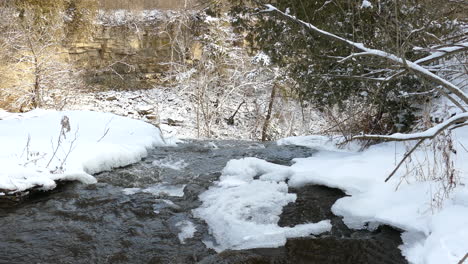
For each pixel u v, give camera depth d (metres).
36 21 14.33
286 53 7.19
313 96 7.82
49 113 8.17
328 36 4.79
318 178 5.21
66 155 5.62
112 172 5.95
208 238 4.23
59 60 15.54
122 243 4.07
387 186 4.68
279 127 16.20
